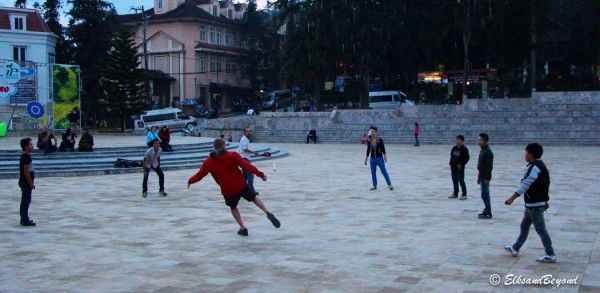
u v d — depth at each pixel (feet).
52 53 183.01
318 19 166.61
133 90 166.09
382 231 37.50
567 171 73.61
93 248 33.37
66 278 27.04
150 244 34.27
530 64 180.96
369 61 172.55
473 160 92.12
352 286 25.13
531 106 138.62
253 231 38.01
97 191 60.13
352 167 85.30
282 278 26.58
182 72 227.81
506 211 44.86
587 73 185.37
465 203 49.39
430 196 53.98
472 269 27.68
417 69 195.31
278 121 161.99
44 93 161.38
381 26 167.32
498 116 139.23
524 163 85.92
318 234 36.76
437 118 143.84
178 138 122.11
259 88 248.11
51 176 74.59
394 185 62.90
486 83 160.86
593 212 43.68
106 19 192.44
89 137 89.35
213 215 44.62
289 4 173.58
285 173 77.05
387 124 149.18
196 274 27.45
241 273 27.53
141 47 232.73
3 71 140.97
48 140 84.58
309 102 220.64
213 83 234.79
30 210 47.75
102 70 182.19
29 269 28.76
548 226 38.24
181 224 40.86
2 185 65.67
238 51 249.75
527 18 168.14
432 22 176.86
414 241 34.27
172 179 71.41
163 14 232.32
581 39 171.63
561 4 233.35
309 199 53.06
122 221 42.32
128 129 183.11
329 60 173.58
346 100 208.44
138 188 62.59
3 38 169.78
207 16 233.14
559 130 131.03
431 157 100.89
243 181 35.91
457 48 187.01
